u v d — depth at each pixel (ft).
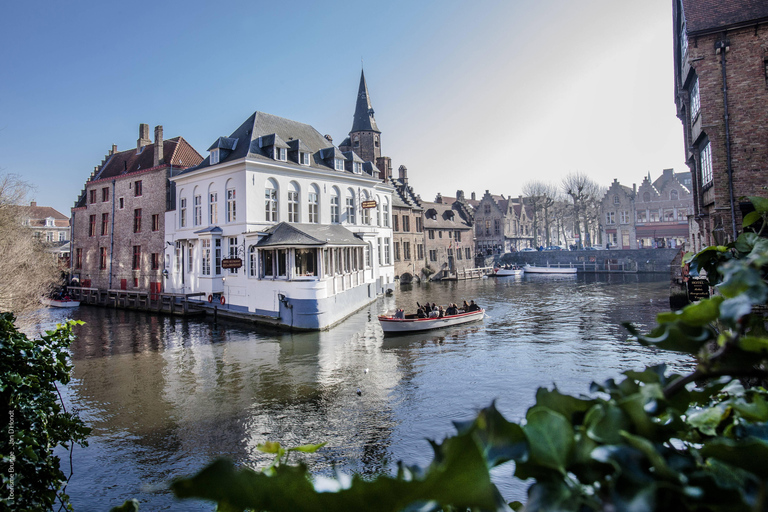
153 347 61.98
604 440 2.49
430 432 31.48
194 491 2.05
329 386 42.68
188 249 95.96
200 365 51.88
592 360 48.73
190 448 30.14
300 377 45.93
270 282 77.00
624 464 2.23
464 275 183.52
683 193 197.16
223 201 87.56
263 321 77.05
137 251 114.11
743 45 46.34
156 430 33.27
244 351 58.54
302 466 2.12
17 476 12.15
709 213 59.21
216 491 2.04
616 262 182.50
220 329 74.95
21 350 13.23
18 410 12.48
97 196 127.65
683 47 64.69
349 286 90.22
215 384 44.42
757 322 3.93
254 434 32.22
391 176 171.83
